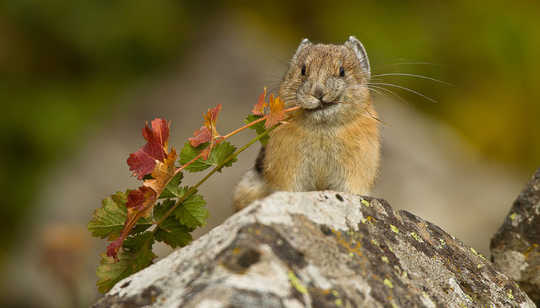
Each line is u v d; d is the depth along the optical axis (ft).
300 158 22.25
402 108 49.32
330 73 21.90
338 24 51.55
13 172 46.62
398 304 12.30
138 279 12.43
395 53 48.93
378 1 52.65
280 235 12.15
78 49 51.24
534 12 51.55
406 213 15.75
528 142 49.14
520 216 19.07
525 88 49.85
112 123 48.03
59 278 30.73
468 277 14.83
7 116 47.67
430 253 14.65
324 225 13.15
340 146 22.02
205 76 50.67
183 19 55.21
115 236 15.16
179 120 46.85
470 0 52.16
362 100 22.13
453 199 42.34
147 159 14.75
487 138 49.16
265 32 54.75
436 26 51.13
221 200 40.14
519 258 19.01
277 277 11.14
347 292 11.71
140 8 51.90
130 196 14.51
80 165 44.55
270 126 16.11
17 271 39.83
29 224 42.73
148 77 52.19
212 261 11.59
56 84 50.31
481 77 50.19
